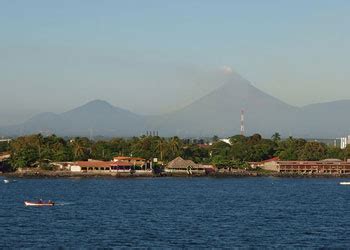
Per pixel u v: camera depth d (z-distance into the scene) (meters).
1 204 182.25
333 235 124.81
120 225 136.38
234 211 166.75
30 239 117.94
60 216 152.12
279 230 130.75
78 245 112.12
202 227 134.00
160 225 136.75
